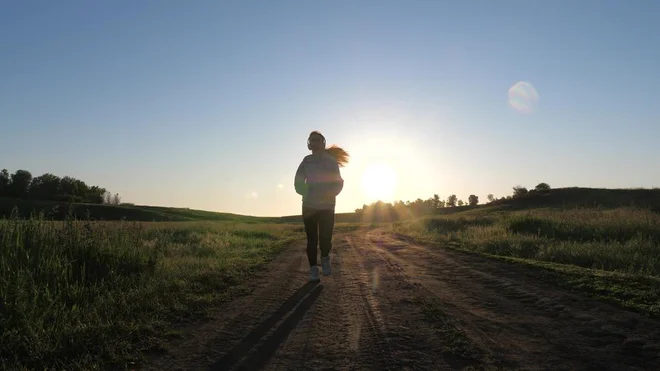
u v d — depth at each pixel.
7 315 5.14
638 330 4.88
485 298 6.81
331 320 5.66
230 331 5.24
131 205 107.62
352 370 3.97
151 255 9.16
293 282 8.53
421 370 3.94
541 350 4.38
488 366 3.98
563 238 17.36
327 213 8.20
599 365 3.94
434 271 9.85
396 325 5.36
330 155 8.24
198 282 8.01
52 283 6.40
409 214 134.38
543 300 6.47
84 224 8.74
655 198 66.94
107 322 5.19
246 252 14.89
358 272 9.83
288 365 4.12
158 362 4.24
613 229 16.89
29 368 3.96
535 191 86.69
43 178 102.56
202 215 115.00
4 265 6.31
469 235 19.62
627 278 7.64
